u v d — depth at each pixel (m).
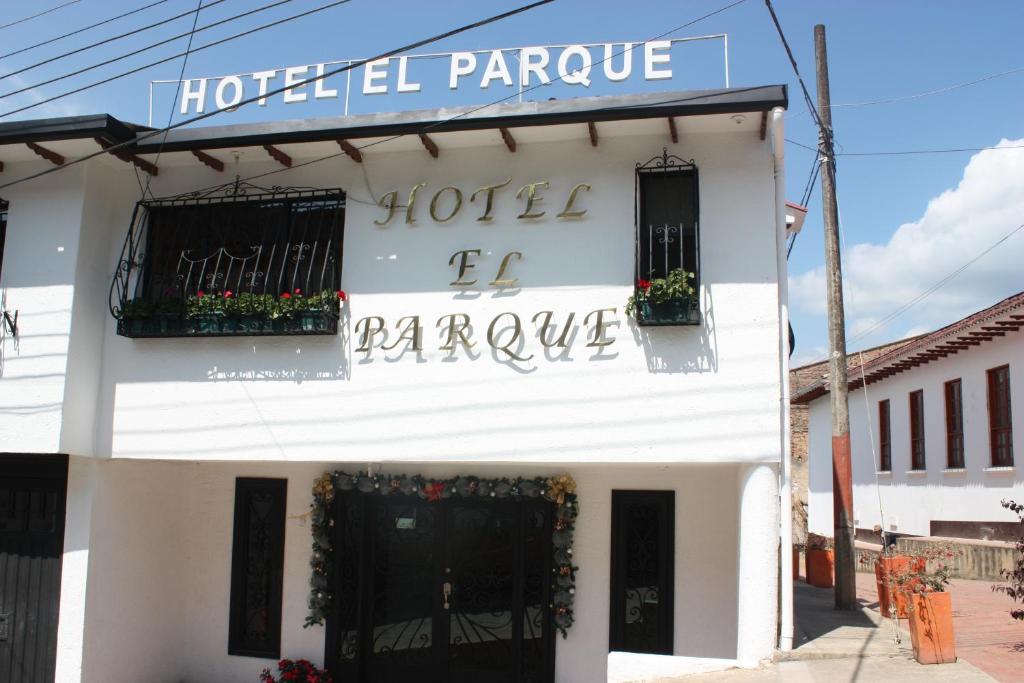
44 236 9.55
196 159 9.65
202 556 10.92
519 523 10.14
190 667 10.73
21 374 9.33
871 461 23.44
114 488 9.81
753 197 8.41
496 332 8.75
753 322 8.23
